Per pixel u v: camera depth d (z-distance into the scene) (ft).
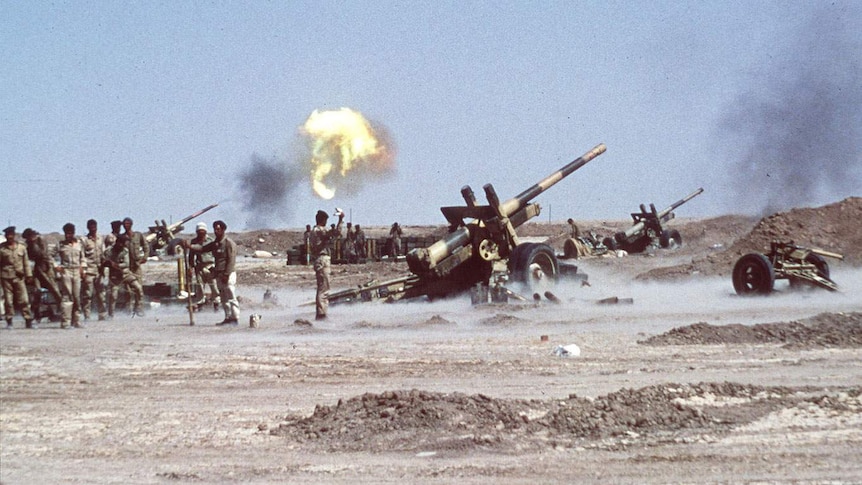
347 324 119.03
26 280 129.70
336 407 61.41
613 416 57.93
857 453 50.37
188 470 49.90
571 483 45.96
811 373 76.13
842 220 212.84
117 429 59.67
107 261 142.72
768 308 133.49
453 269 147.23
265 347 98.68
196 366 85.92
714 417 57.88
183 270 159.63
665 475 46.96
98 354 95.30
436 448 52.85
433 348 95.30
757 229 210.59
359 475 48.26
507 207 149.89
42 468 50.65
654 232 315.37
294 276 249.55
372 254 313.94
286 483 47.16
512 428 56.44
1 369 85.46
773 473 47.01
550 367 81.41
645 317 122.83
